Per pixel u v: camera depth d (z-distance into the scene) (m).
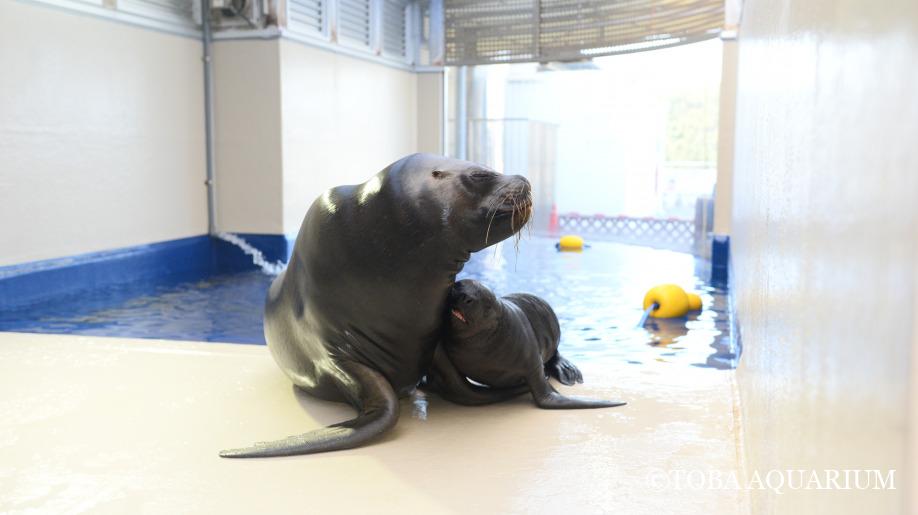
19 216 7.41
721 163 9.69
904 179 0.63
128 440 2.91
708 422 3.13
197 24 9.84
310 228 3.18
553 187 14.73
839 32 0.96
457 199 2.96
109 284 8.42
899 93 0.65
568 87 18.88
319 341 3.22
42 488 2.47
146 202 9.06
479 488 2.48
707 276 9.16
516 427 3.10
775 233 1.91
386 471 2.63
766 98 2.72
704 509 2.31
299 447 2.77
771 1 2.64
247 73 9.91
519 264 10.12
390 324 3.08
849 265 0.86
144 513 2.29
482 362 3.24
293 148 10.20
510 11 12.77
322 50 10.80
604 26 12.01
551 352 3.82
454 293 3.11
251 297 7.67
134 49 8.77
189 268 9.80
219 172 10.18
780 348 1.61
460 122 13.86
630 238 14.03
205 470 2.62
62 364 4.02
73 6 7.88
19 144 7.38
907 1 0.63
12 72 7.27
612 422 3.15
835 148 0.97
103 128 8.38
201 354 4.23
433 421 3.19
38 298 7.52
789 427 1.36
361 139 12.01
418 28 13.48
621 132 18.88
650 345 5.61
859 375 0.79
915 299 0.60
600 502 2.37
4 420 3.13
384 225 2.98
